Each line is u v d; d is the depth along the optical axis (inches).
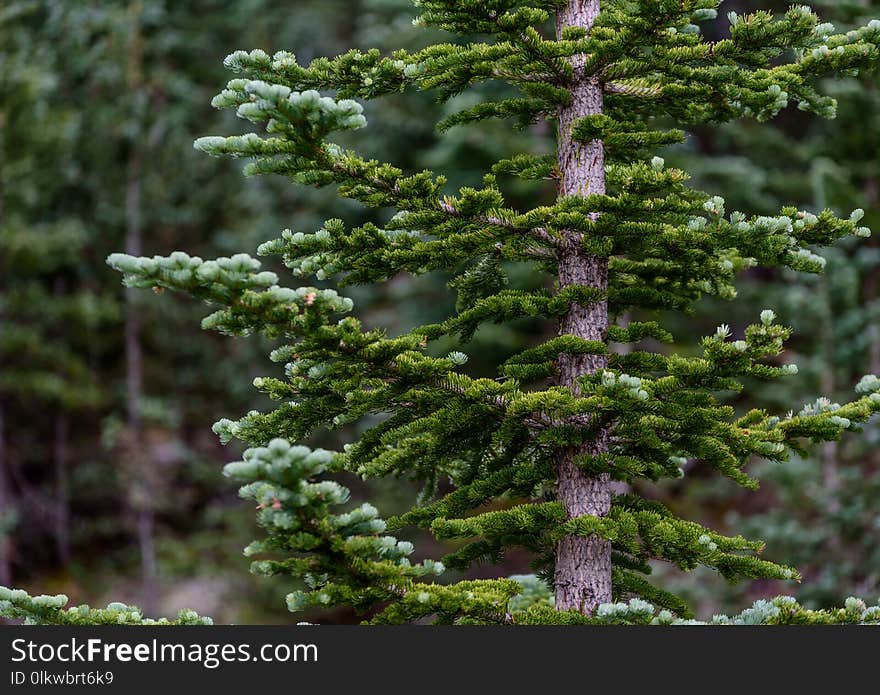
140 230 826.2
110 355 828.0
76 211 789.2
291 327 149.6
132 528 777.6
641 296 187.9
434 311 707.4
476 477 190.2
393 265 175.3
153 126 778.2
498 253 184.9
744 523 487.5
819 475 462.9
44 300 738.8
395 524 177.5
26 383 719.7
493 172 196.5
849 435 472.1
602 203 164.6
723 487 565.3
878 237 482.6
